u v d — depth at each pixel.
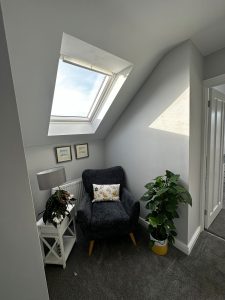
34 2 0.88
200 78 1.70
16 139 0.64
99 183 2.31
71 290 1.36
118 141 2.49
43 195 2.16
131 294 1.31
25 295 0.73
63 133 2.12
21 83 1.28
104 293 1.32
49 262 1.58
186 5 1.06
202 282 1.38
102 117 2.22
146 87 1.90
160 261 1.61
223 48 1.58
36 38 1.05
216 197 2.33
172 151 1.70
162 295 1.29
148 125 1.94
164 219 1.50
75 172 2.51
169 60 1.61
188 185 1.61
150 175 2.01
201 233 2.02
